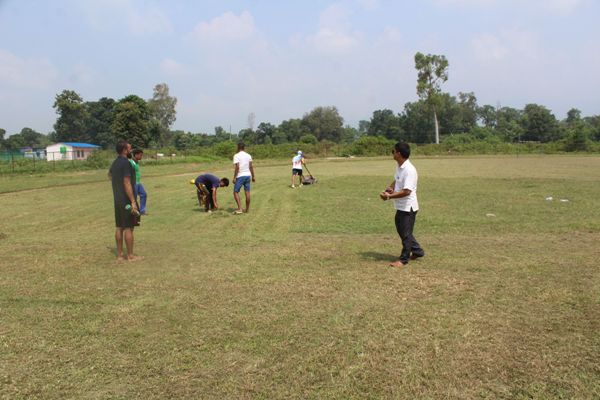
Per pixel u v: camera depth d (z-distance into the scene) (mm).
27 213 11789
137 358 3502
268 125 99875
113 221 10523
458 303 4562
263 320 4195
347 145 59031
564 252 6727
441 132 98188
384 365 3346
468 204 12070
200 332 3957
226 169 30516
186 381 3174
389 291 4961
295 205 12500
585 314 4227
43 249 7352
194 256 6789
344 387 3066
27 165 32562
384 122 108250
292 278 5508
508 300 4629
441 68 68188
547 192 14461
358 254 6812
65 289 5172
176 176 24703
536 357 3426
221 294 4941
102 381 3180
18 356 3543
